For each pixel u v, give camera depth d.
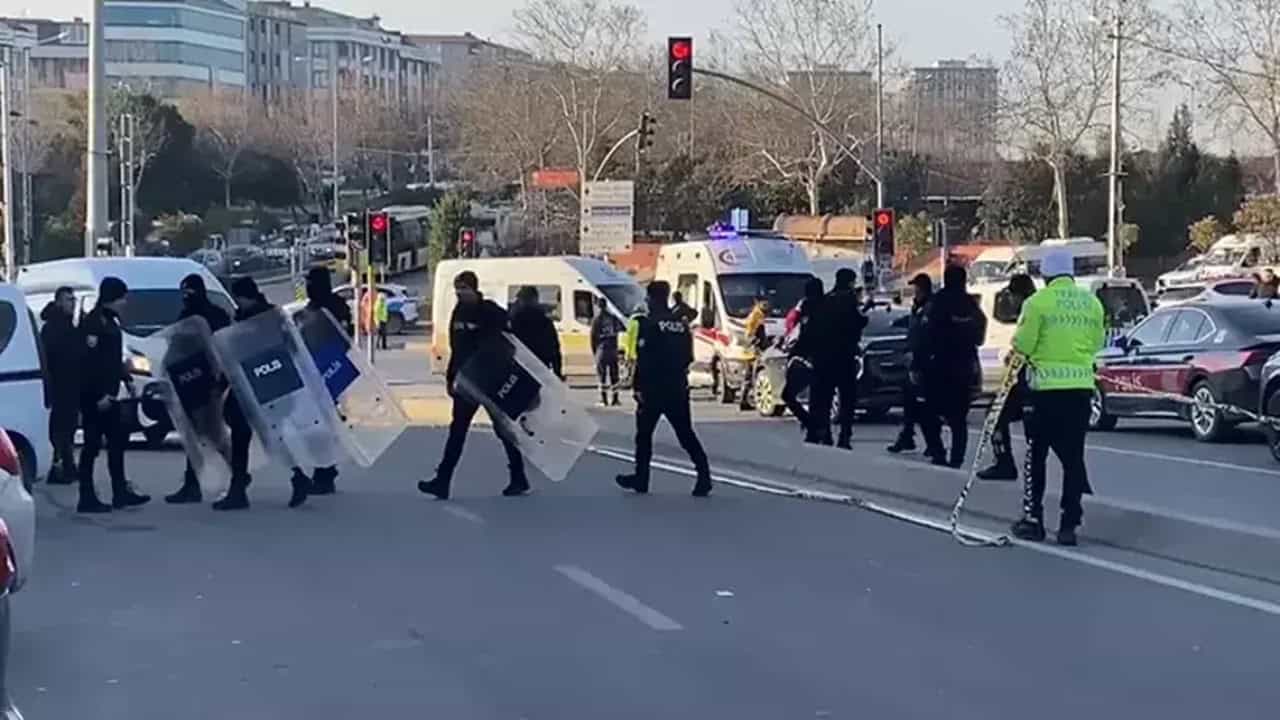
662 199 83.69
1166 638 9.50
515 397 16.25
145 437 21.59
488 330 16.22
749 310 30.89
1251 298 23.17
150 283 22.61
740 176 82.31
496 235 83.88
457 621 10.04
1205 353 21.73
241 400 15.48
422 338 61.25
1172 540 12.27
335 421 15.80
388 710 7.91
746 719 7.71
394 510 15.27
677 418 16.25
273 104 124.56
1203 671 8.70
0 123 64.62
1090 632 9.66
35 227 80.38
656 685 8.37
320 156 114.69
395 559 12.41
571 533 13.70
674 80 34.41
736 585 11.20
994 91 88.06
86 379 15.20
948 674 8.61
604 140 84.56
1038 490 13.03
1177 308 22.62
